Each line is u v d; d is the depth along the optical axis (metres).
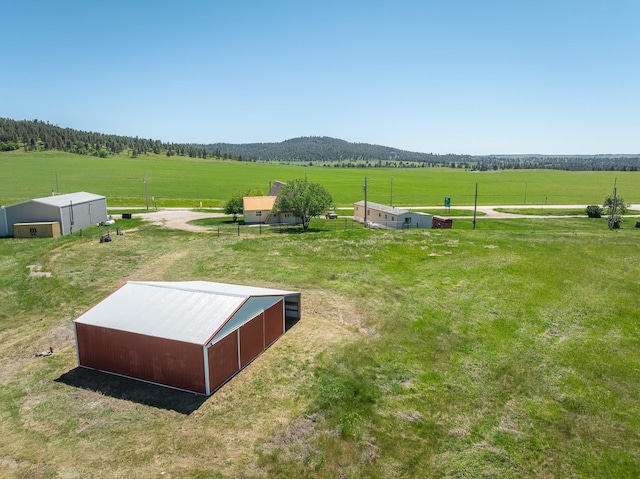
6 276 36.75
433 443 16.28
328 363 21.95
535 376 20.75
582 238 46.50
